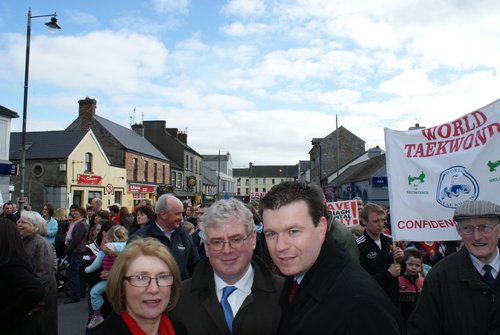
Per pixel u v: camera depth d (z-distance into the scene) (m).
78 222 8.97
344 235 4.20
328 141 45.69
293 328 1.92
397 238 4.26
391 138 4.44
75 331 6.67
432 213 4.19
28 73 13.47
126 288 2.16
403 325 1.83
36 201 21.22
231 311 2.61
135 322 2.18
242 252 2.54
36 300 3.24
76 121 28.58
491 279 2.71
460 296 2.74
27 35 13.48
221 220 2.50
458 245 6.43
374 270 4.71
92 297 5.05
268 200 2.06
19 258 3.30
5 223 3.33
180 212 4.61
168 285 2.20
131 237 4.60
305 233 1.98
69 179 21.64
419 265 4.83
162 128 42.69
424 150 4.30
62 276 9.32
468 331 2.66
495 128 3.97
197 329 2.50
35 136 23.94
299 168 84.75
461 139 4.14
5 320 3.16
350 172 39.25
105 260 5.09
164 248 2.28
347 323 1.69
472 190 4.04
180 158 42.19
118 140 28.05
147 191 31.02
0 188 16.73
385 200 25.42
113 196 25.80
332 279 1.91
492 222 2.70
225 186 71.00
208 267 2.70
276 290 2.69
